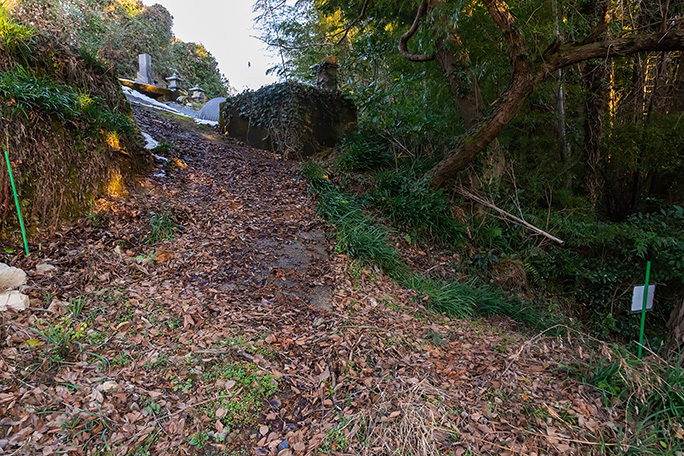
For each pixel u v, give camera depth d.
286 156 8.03
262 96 8.47
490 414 2.38
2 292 2.69
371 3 7.15
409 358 2.96
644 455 2.10
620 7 6.64
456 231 6.05
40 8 4.75
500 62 6.38
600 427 2.29
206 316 3.12
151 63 14.94
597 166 7.46
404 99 7.56
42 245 3.42
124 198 4.52
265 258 4.34
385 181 6.52
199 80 18.39
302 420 2.33
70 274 3.18
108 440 1.96
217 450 2.05
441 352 3.14
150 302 3.12
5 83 3.56
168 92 13.30
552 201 7.28
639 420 2.32
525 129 7.35
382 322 3.53
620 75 7.41
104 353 2.50
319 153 8.39
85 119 4.34
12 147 3.43
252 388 2.47
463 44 6.35
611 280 6.07
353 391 2.54
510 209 6.62
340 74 9.84
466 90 6.43
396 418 2.29
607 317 5.76
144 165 5.41
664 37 4.38
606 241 6.25
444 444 2.14
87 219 3.93
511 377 2.75
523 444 2.17
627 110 7.39
